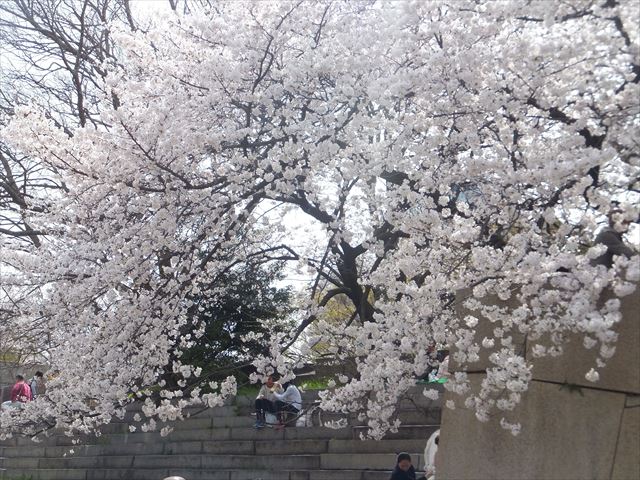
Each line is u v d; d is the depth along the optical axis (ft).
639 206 20.99
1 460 61.77
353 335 28.09
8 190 57.98
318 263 36.76
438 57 25.40
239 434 47.93
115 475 50.85
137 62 35.37
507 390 21.85
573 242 21.62
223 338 51.31
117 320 33.73
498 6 24.38
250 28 32.96
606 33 22.11
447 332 24.89
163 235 33.45
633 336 19.58
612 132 22.33
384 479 37.45
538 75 24.00
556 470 20.62
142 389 36.86
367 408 28.86
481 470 22.52
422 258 25.96
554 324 20.36
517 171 23.43
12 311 45.24
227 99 33.42
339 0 33.91
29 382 65.98
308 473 40.60
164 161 32.81
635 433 19.19
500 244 24.98
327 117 30.99
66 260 35.24
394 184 29.43
